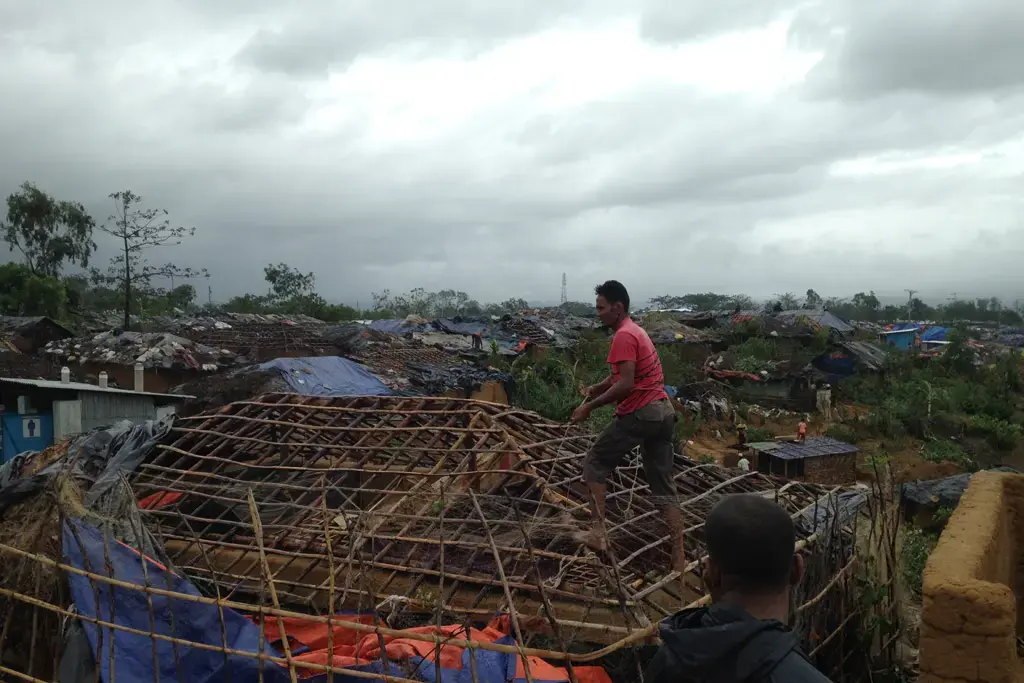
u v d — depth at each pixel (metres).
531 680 3.72
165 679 4.05
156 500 6.36
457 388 20.81
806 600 5.21
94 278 45.66
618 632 4.34
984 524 5.00
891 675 6.30
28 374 19.83
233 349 23.25
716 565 1.83
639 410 4.68
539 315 41.38
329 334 26.47
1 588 4.80
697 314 47.12
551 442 7.01
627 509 5.86
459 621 4.73
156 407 15.21
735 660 1.65
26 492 5.39
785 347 37.41
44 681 4.39
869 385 32.41
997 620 3.71
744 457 21.52
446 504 5.41
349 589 4.66
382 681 3.90
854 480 20.03
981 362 43.38
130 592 4.33
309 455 7.38
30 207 39.88
